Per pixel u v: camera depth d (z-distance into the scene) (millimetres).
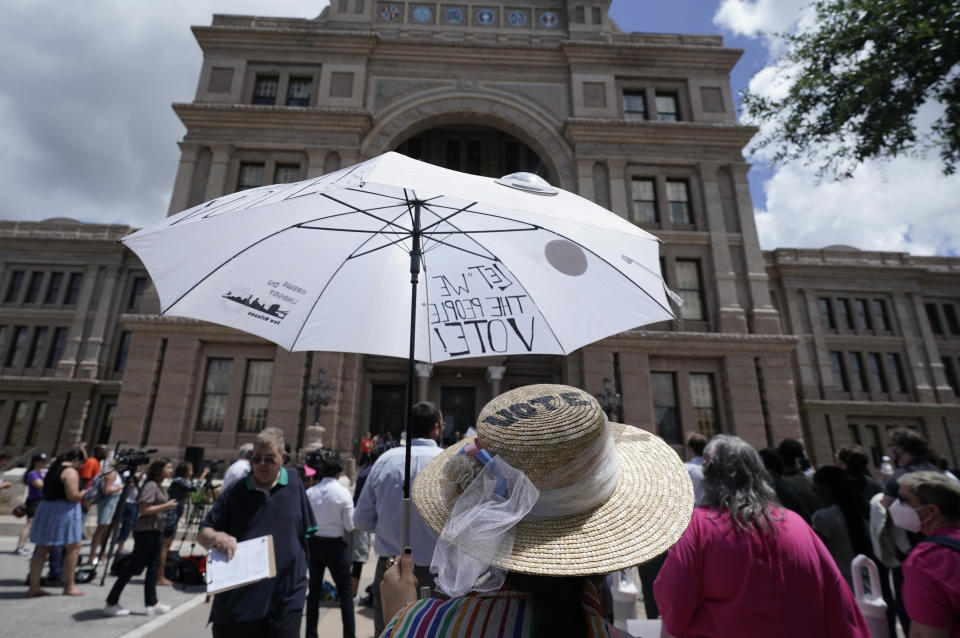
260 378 20156
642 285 2688
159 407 19094
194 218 2348
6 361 33406
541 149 23969
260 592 3301
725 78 24672
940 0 8406
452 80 24203
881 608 3744
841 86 9820
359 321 2781
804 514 4395
